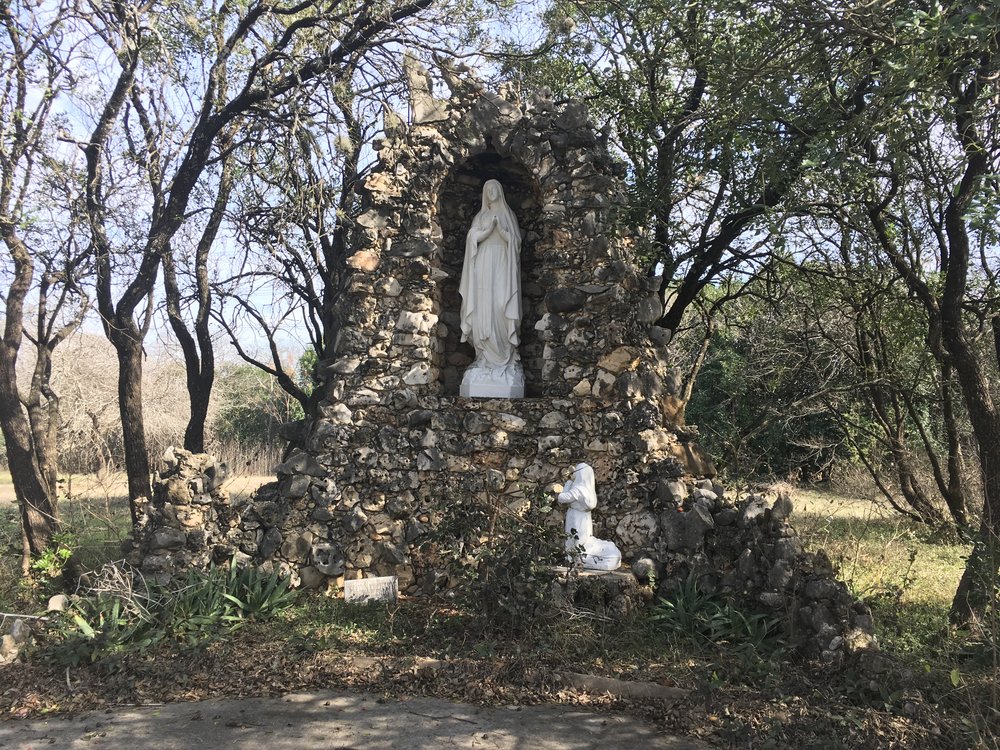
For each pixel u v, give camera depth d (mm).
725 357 21172
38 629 7234
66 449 15727
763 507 7922
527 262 10875
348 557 9133
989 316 11539
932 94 7328
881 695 5977
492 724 5961
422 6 10336
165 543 8383
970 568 7832
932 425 16688
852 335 15203
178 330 12336
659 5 8953
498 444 9438
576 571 7961
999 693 5598
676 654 6883
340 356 9680
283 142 10688
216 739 5691
